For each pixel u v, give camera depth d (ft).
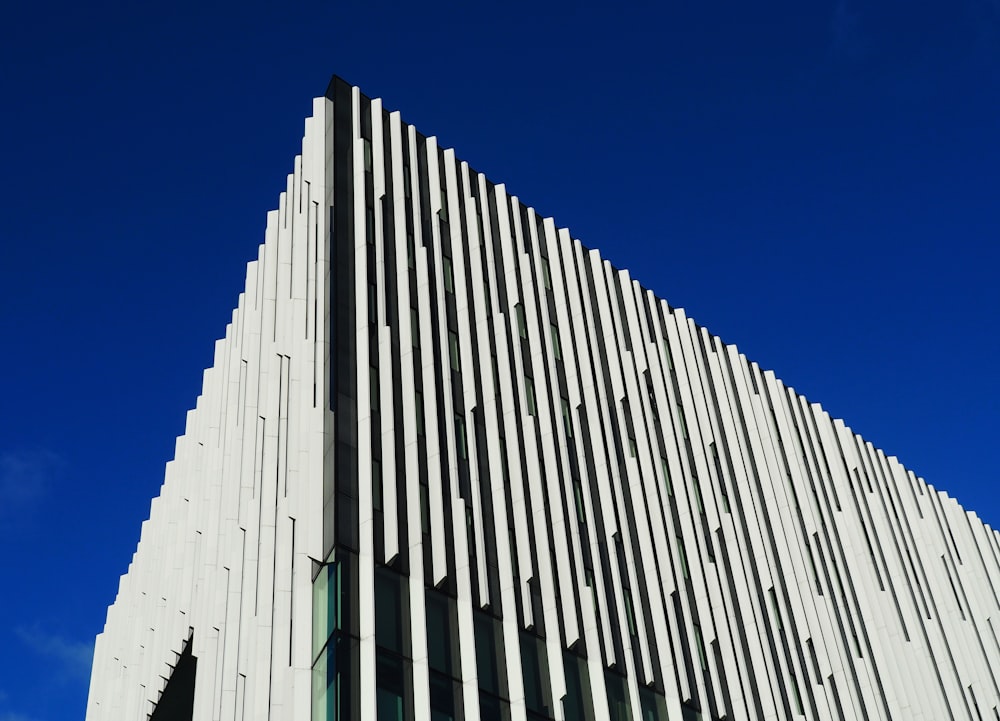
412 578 103.71
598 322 160.45
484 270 145.89
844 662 146.61
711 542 145.07
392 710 93.56
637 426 149.79
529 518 122.21
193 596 136.56
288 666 97.35
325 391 114.11
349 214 132.05
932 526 195.42
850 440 193.26
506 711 103.19
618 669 117.08
